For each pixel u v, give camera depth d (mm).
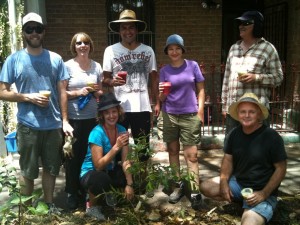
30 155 2586
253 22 2832
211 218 2717
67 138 2623
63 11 5395
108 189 2637
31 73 2500
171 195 2988
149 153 2736
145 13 5684
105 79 2955
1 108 4293
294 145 4750
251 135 2510
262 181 2482
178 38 2871
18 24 4176
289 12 5367
